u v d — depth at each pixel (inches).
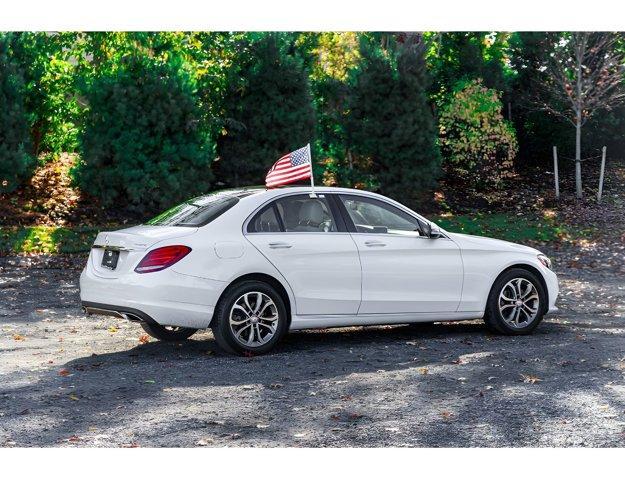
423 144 952.3
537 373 302.2
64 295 516.1
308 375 303.3
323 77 1030.4
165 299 325.4
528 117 1152.2
